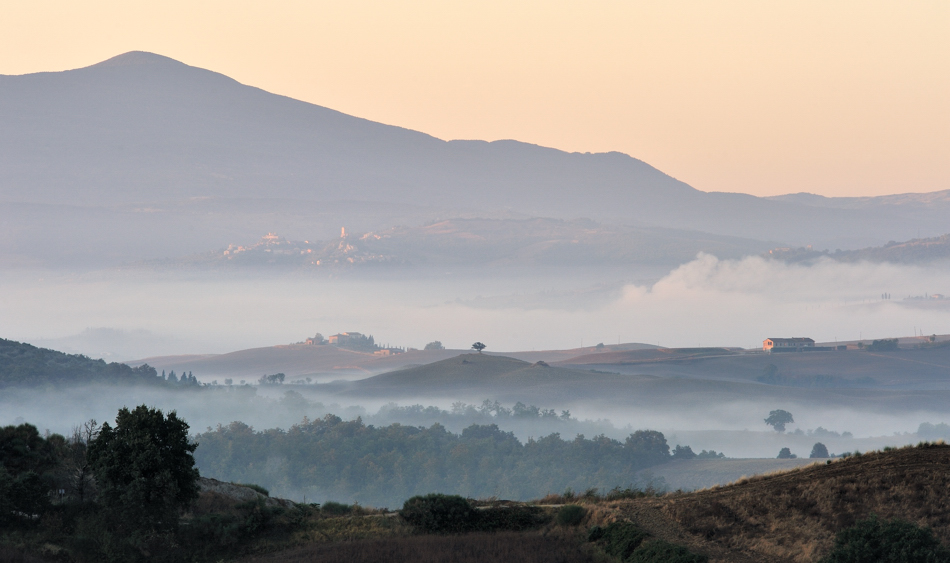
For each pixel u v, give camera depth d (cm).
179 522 17350
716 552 14138
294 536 17700
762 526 14638
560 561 15175
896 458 15550
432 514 18325
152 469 16962
